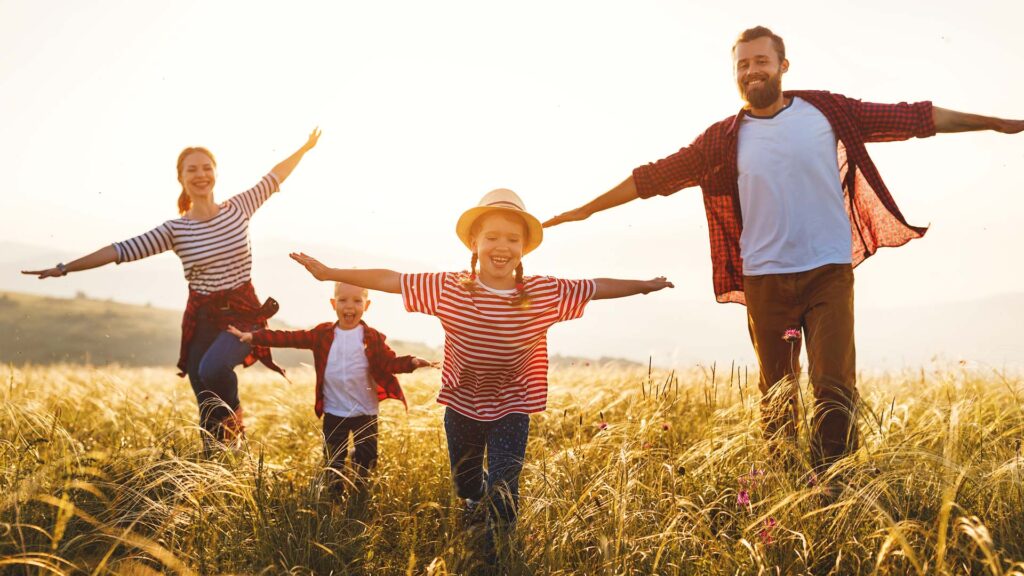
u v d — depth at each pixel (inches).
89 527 154.9
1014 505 144.7
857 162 193.6
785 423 186.9
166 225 237.1
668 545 145.1
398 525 168.4
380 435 241.6
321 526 154.9
